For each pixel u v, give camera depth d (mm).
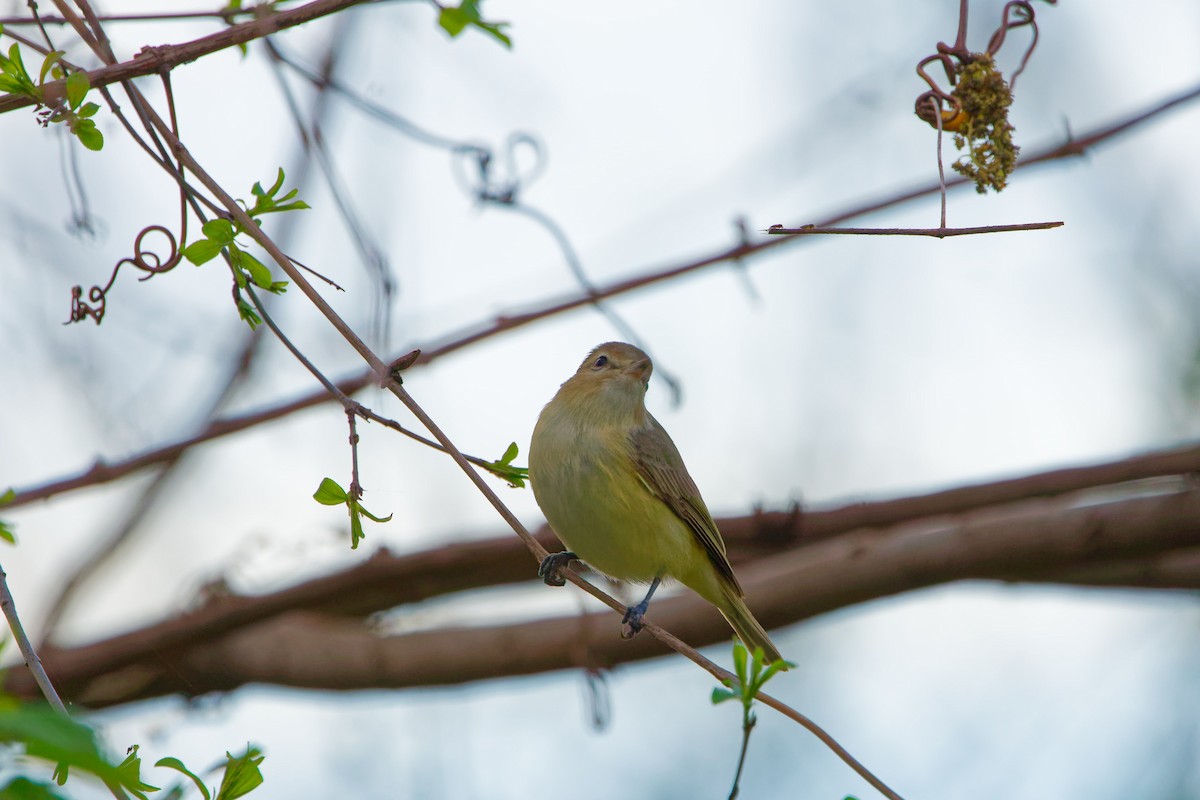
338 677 11805
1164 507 10312
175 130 7246
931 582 10992
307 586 11867
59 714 4035
